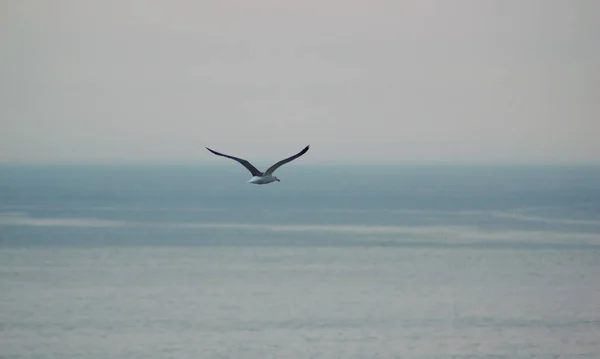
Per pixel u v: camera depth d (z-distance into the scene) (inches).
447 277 2518.5
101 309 2027.6
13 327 1845.5
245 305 2089.1
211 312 2004.2
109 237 3575.3
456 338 1776.6
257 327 1860.2
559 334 1807.3
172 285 2364.7
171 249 3184.1
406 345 1721.2
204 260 2869.1
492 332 1825.8
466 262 2819.9
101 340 1745.8
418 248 3198.8
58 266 2728.8
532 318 1950.1
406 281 2448.3
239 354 1644.9
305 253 3063.5
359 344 1726.1
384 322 1915.6
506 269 2672.2
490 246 3243.1
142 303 2103.8
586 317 1958.7
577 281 2445.9
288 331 1828.2
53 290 2281.0
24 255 2982.3
